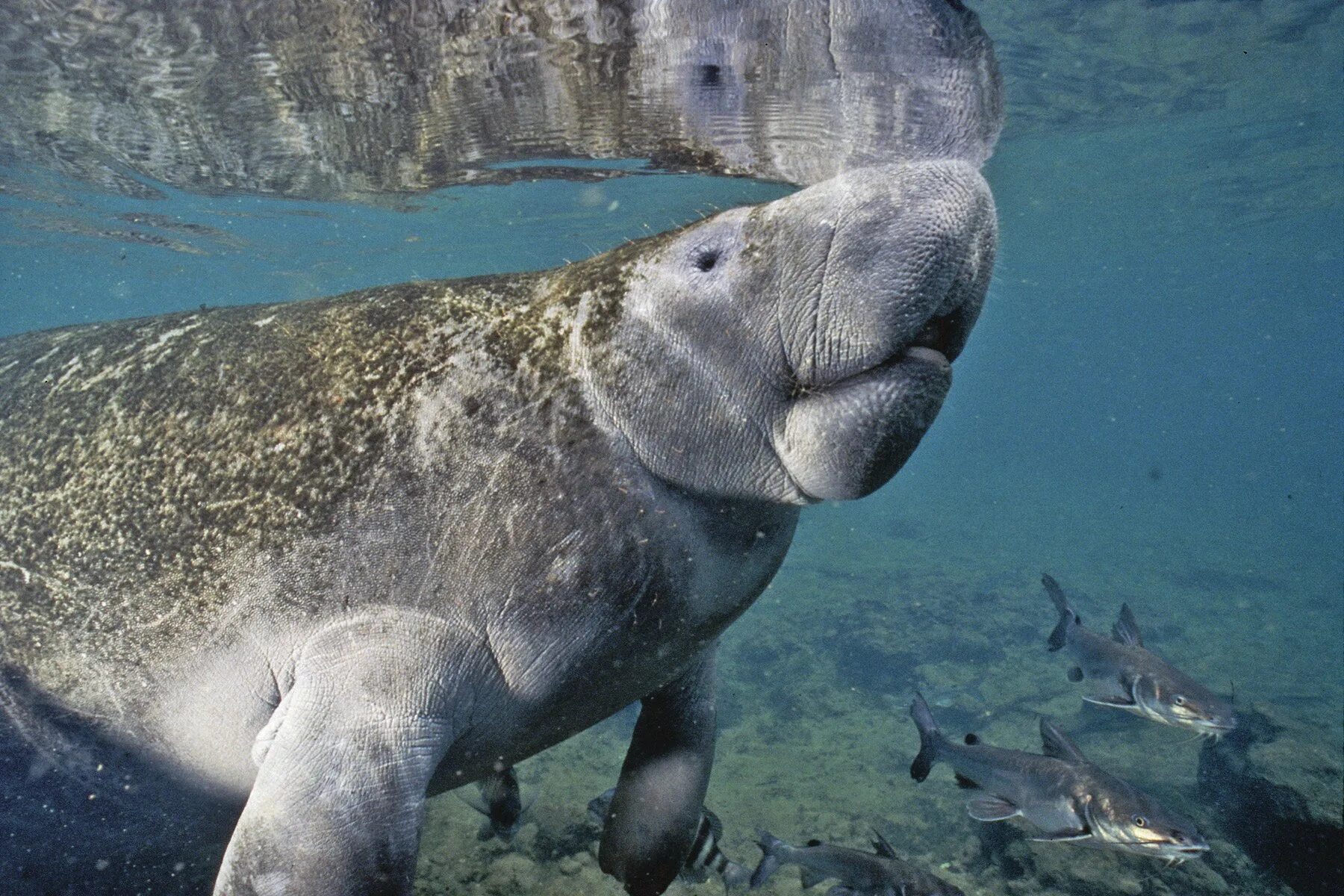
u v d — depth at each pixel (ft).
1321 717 35.35
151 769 7.80
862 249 6.34
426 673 6.46
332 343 7.72
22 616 7.80
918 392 6.33
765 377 6.56
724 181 27.55
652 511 6.76
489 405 6.97
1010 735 32.53
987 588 56.70
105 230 56.29
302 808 5.97
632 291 6.98
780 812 24.32
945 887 12.47
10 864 8.16
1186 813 23.59
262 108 27.40
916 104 18.47
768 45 18.92
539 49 21.38
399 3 19.74
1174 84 48.01
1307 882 20.12
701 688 9.09
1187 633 51.16
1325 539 102.83
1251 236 110.32
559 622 6.68
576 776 22.68
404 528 6.77
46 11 21.34
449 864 15.44
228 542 7.18
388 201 43.52
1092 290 161.07
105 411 8.21
